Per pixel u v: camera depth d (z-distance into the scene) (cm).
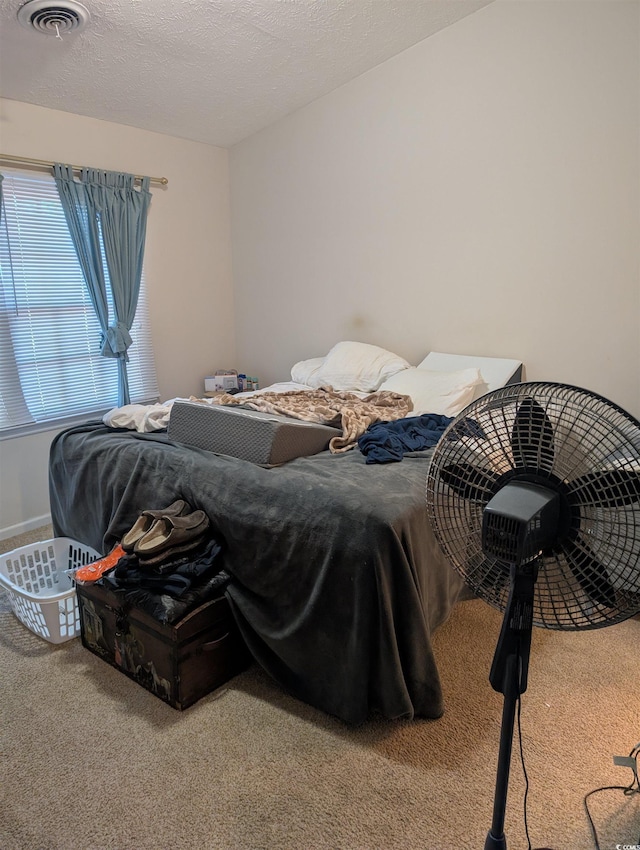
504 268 266
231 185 388
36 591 230
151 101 299
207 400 271
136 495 206
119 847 121
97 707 165
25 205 285
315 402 270
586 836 122
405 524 148
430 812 128
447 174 278
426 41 271
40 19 214
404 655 150
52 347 307
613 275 233
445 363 285
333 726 155
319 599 153
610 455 83
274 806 130
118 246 320
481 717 157
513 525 81
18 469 297
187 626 159
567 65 230
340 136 318
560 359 255
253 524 167
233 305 408
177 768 142
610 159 226
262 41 255
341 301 341
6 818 128
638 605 85
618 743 148
